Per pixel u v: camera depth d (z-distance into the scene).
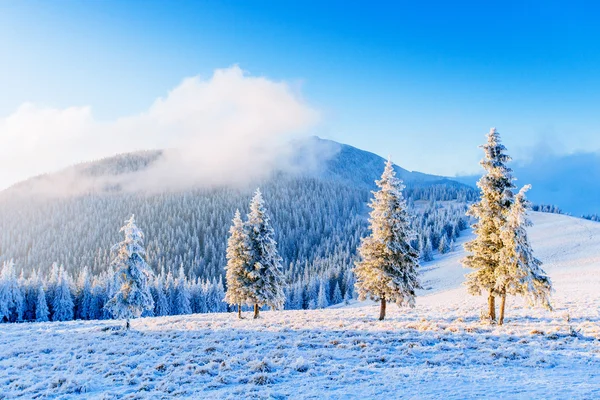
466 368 16.00
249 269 40.19
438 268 109.69
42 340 29.22
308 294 109.19
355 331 26.09
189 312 89.50
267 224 41.41
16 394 15.23
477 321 29.31
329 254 166.00
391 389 13.20
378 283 32.12
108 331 32.34
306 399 12.48
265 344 22.78
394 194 32.81
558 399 11.37
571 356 17.73
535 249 102.19
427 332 24.66
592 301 35.06
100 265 155.25
